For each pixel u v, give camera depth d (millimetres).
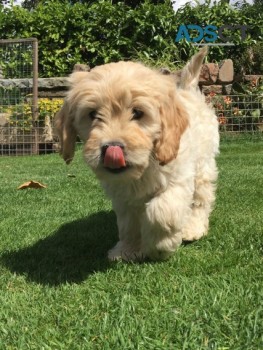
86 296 558
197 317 477
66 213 1010
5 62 2381
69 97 626
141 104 569
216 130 885
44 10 2559
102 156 551
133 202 665
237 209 965
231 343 429
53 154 2199
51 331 471
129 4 3482
